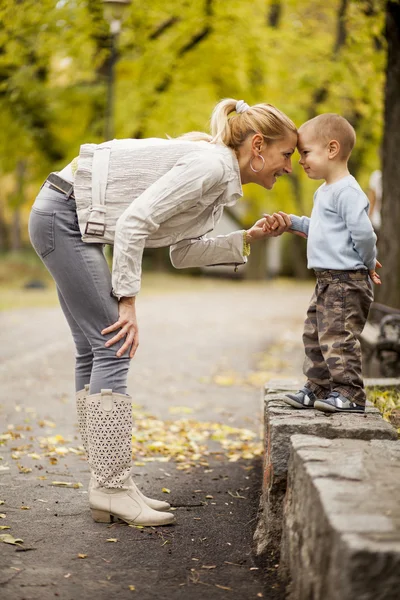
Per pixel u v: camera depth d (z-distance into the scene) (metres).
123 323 3.52
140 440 5.51
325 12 14.84
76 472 4.61
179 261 3.91
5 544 3.37
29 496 4.10
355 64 11.98
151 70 14.46
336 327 3.56
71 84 15.77
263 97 15.46
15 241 32.72
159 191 3.37
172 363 9.69
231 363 9.80
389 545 2.11
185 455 5.19
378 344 6.32
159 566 3.19
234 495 4.27
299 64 14.36
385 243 8.02
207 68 14.66
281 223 3.88
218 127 3.60
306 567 2.62
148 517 3.65
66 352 10.32
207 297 22.62
